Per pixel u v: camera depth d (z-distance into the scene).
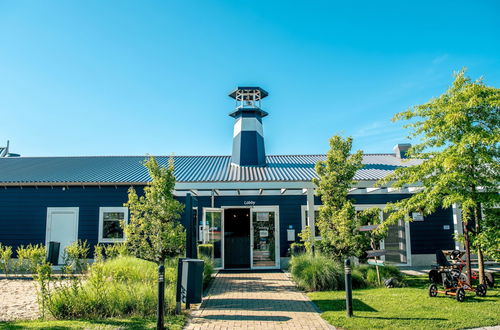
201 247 14.25
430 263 16.30
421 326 6.60
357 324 6.77
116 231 15.58
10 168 17.44
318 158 19.92
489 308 7.86
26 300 9.08
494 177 9.57
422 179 10.66
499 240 9.04
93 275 8.34
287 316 7.52
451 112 9.57
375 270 11.27
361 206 16.56
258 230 16.33
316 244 12.30
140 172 16.83
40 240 15.52
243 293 9.95
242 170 17.23
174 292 8.55
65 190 15.80
